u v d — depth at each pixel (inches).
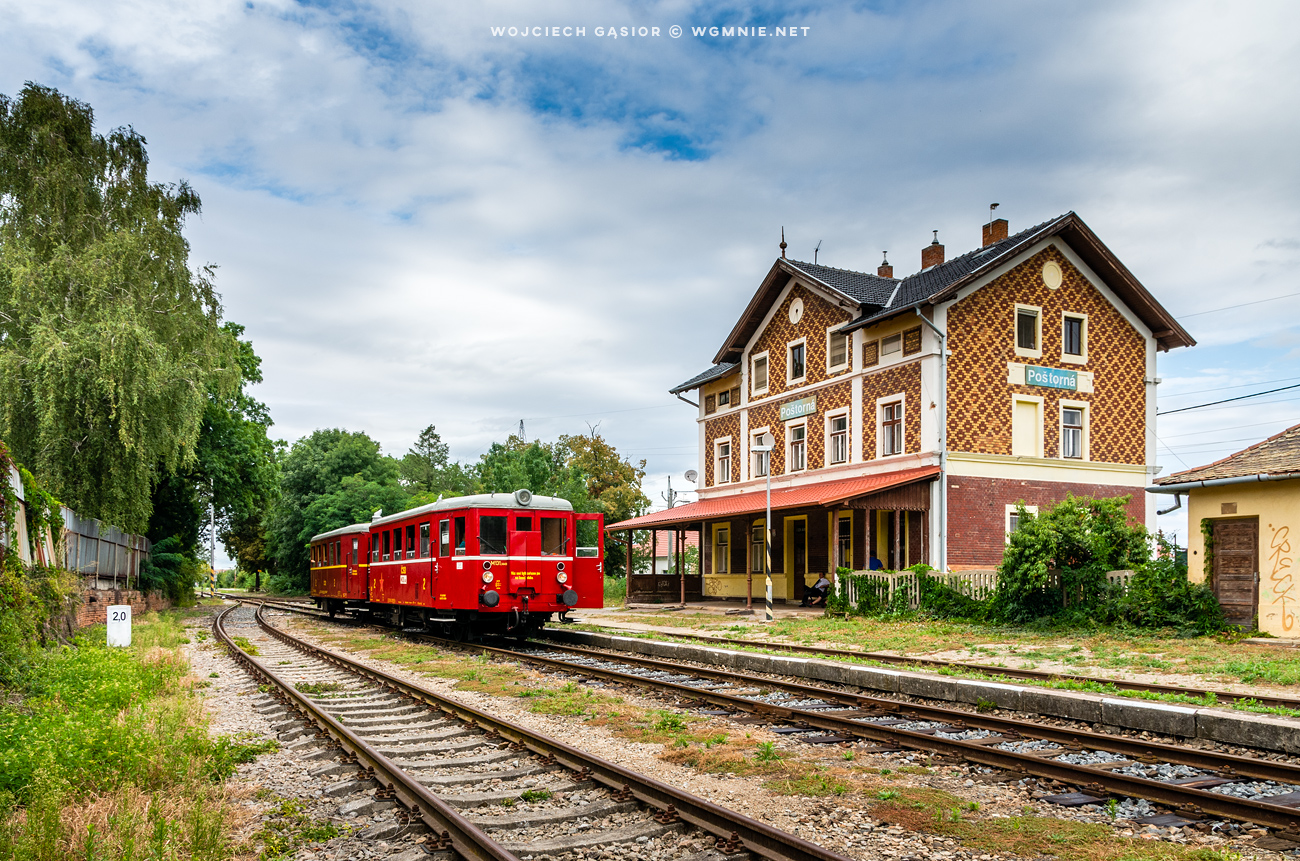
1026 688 399.5
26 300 986.1
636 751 321.1
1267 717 329.4
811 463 1152.8
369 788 267.6
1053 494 996.6
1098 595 705.6
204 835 212.2
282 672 564.7
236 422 1680.6
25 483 649.0
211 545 1849.2
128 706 388.8
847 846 217.8
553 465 2081.7
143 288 1068.5
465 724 364.5
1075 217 1000.2
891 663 545.3
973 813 242.8
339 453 2618.1
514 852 211.3
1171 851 210.7
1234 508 640.4
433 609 777.6
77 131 1128.8
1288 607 599.8
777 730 354.6
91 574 976.9
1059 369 1013.8
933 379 954.1
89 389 965.2
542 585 712.4
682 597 1178.6
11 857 197.3
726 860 204.7
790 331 1206.3
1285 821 224.2
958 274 995.9
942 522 932.0
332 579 1154.0
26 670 434.3
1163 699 385.4
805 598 1069.8
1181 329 1058.7
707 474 1408.7
